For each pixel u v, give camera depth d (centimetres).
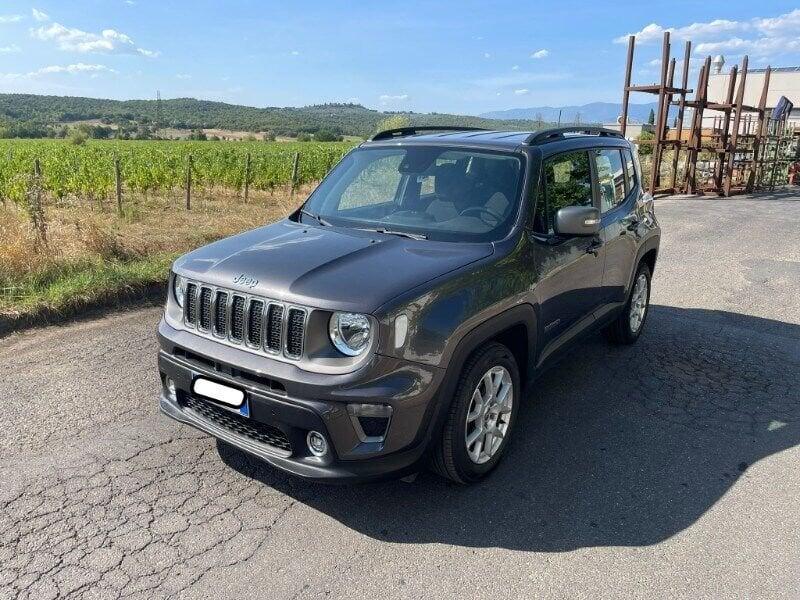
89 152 2398
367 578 264
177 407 329
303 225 383
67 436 369
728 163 1861
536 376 380
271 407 279
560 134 434
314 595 254
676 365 512
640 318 560
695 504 324
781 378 489
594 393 457
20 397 417
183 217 1228
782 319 644
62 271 644
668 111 1798
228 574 264
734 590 262
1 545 276
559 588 262
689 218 1377
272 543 285
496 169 379
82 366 473
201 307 308
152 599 249
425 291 286
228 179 1758
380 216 383
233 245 343
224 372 296
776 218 1385
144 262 714
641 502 324
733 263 915
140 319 588
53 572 261
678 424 411
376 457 278
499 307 320
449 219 363
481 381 321
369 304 268
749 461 368
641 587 263
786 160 2202
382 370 269
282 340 278
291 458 285
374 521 303
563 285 390
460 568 272
